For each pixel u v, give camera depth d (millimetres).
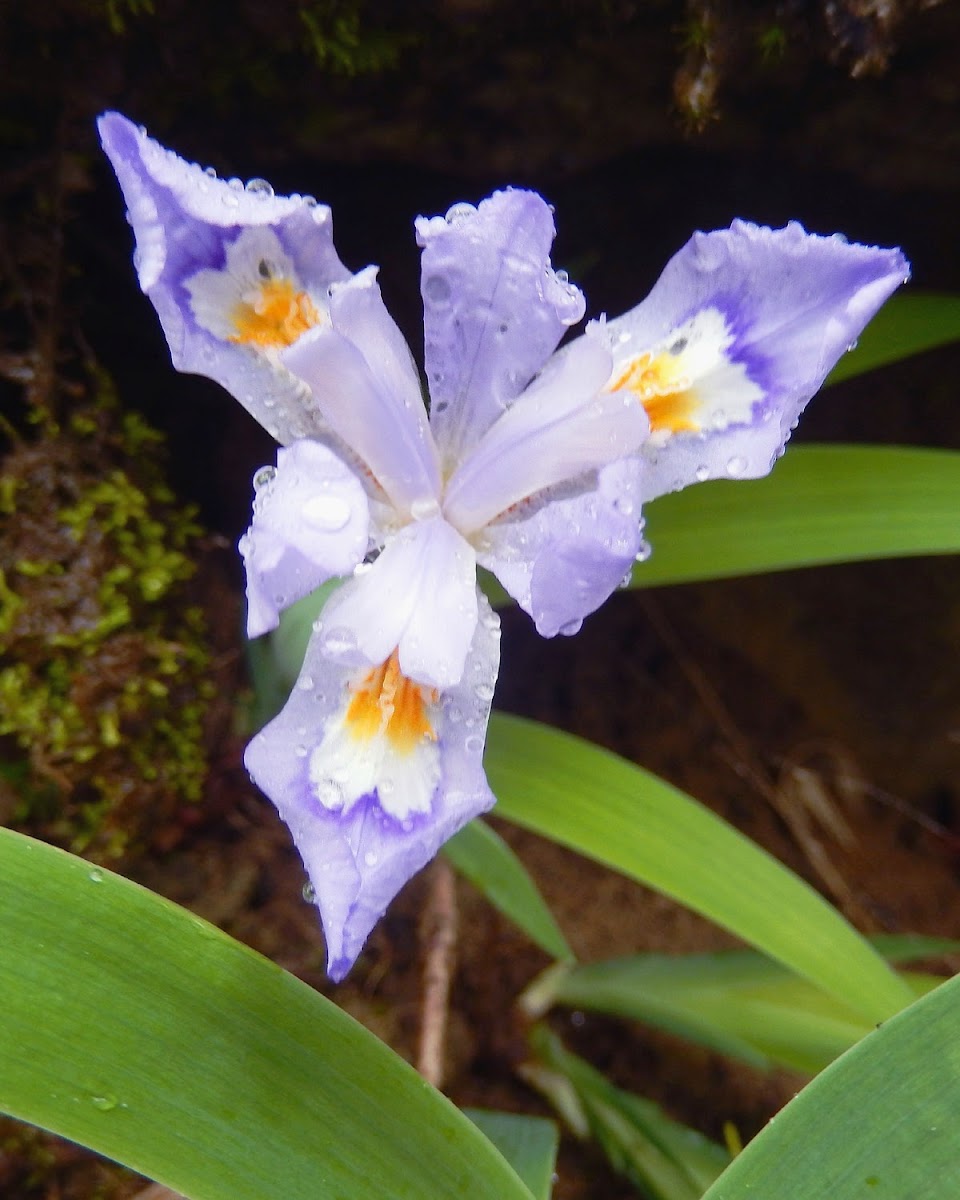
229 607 250
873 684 287
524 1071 251
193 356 193
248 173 233
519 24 215
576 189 240
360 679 191
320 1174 182
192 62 217
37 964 181
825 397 261
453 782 188
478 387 198
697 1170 235
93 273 237
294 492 181
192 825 246
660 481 197
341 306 187
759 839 295
